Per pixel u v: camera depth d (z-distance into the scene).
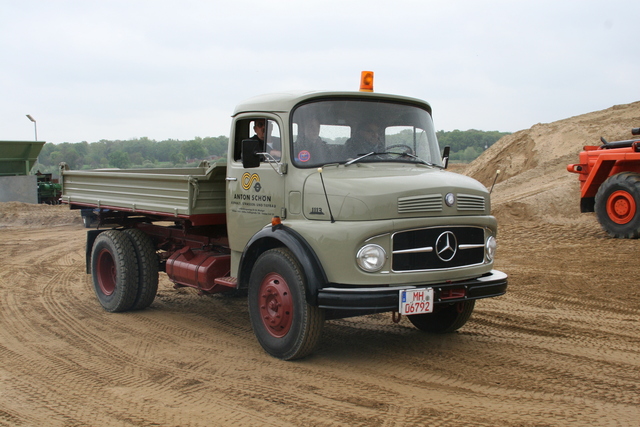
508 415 4.12
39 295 8.85
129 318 7.38
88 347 6.09
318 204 5.25
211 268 6.63
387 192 4.96
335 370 5.18
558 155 21.27
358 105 5.90
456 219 5.21
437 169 5.93
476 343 5.96
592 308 7.35
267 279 5.59
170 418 4.21
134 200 7.45
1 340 6.41
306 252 5.14
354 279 4.96
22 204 21.91
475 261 5.44
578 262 10.28
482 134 59.12
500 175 23.36
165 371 5.26
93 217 8.55
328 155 5.62
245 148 5.52
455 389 4.66
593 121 22.81
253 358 5.58
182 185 6.53
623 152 12.47
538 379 4.87
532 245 12.23
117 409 4.41
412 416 4.12
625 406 4.28
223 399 4.54
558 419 4.05
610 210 12.41
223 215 6.72
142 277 7.61
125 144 73.94
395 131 6.01
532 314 7.11
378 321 7.00
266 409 4.32
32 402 4.61
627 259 10.32
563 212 15.56
